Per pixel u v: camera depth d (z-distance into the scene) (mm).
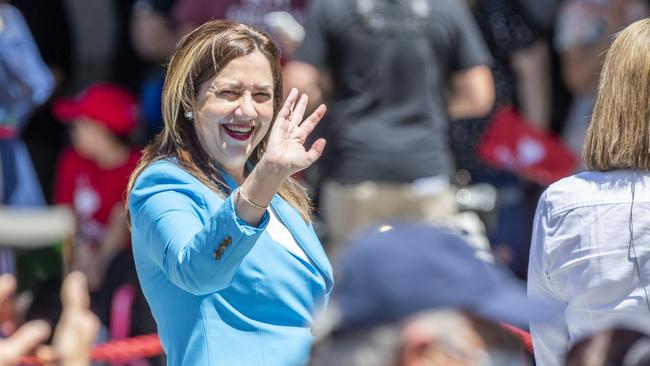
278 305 11508
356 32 20328
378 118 20422
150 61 27188
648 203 11297
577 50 25125
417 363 5680
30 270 13031
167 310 11531
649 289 11297
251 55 11898
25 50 23500
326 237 20906
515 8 24250
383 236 5930
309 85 20344
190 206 11422
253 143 12016
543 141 23547
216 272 10578
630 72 11438
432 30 20531
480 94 20891
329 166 20688
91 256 23344
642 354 6855
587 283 11469
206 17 23922
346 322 5781
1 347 9180
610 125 11516
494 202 23453
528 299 6020
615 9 25109
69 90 29109
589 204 11484
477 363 5734
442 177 20578
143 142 25719
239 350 11281
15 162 23219
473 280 5836
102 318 20859
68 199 24562
